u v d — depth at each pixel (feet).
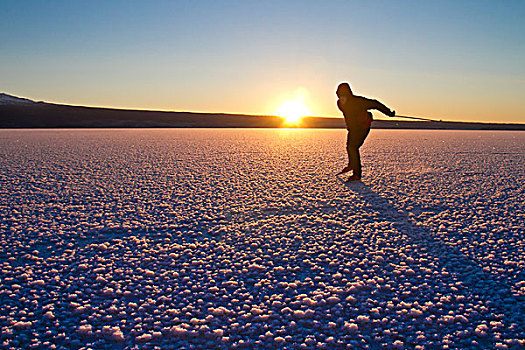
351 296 10.28
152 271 11.80
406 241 14.29
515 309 9.70
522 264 12.14
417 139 78.33
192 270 12.00
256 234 15.21
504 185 24.34
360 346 8.41
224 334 8.87
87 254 13.24
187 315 9.57
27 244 14.12
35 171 30.45
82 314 9.64
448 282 11.10
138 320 9.35
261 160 38.88
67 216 17.61
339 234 15.17
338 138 83.76
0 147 52.06
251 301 10.27
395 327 9.01
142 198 21.13
